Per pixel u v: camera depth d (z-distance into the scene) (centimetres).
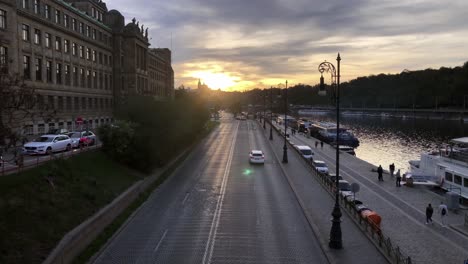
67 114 6200
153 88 11400
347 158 6375
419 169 4859
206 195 3384
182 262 1950
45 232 1898
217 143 7781
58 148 3588
